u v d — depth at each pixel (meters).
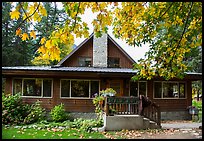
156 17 8.09
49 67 18.17
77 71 16.41
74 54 20.42
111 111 12.88
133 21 8.18
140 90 18.62
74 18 5.61
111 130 12.41
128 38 8.75
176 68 9.10
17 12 5.09
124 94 18.31
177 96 19.09
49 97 17.34
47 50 5.46
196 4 7.43
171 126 14.25
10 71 16.06
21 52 32.47
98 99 13.95
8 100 15.01
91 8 5.61
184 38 8.63
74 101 17.53
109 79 18.16
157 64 9.34
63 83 17.59
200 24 8.12
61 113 16.09
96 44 20.47
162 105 18.69
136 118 12.88
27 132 11.05
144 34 8.70
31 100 17.17
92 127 12.57
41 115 15.64
